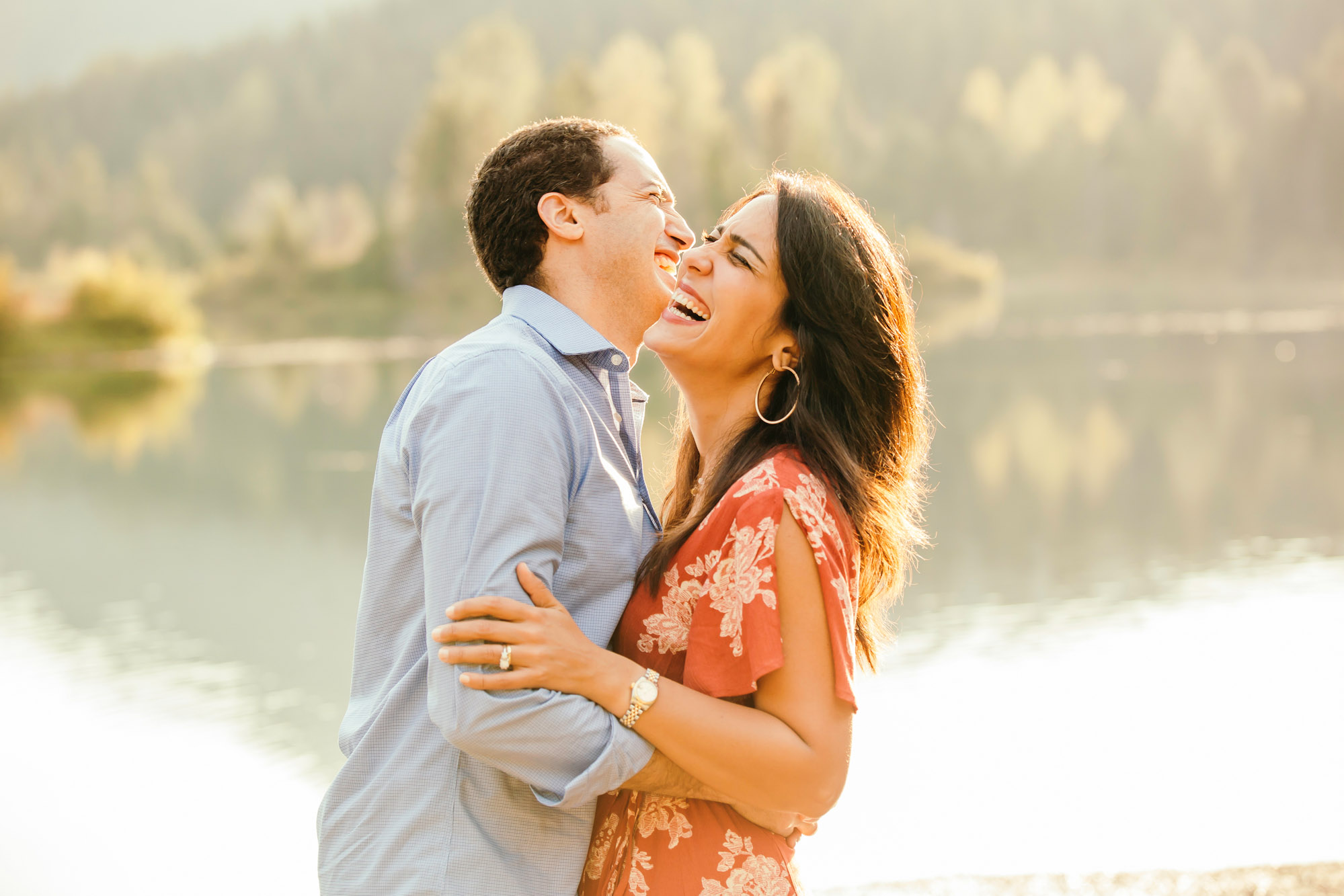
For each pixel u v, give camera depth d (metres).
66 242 85.62
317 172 93.44
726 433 1.72
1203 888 2.74
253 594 10.66
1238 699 6.47
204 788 5.89
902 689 6.84
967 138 80.06
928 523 12.52
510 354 1.47
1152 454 16.80
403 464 1.51
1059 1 97.50
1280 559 10.20
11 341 41.56
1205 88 80.81
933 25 97.06
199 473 18.23
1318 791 5.04
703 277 1.69
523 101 68.94
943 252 69.56
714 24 100.44
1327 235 76.12
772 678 1.47
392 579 1.53
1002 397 23.45
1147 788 5.18
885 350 1.65
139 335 43.25
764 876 1.54
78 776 6.04
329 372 34.84
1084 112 82.06
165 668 8.20
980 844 4.54
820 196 1.67
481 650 1.36
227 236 78.81
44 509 15.67
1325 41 92.12
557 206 1.67
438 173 65.00
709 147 63.12
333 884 1.51
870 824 4.83
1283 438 17.67
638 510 1.62
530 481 1.41
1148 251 76.81
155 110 106.81
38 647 8.89
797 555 1.47
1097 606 8.78
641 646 1.57
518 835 1.48
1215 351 32.03
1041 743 5.85
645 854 1.55
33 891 4.62
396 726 1.50
